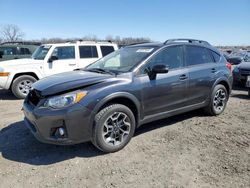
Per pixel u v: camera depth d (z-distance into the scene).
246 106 6.98
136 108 4.38
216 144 4.46
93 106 3.87
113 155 4.11
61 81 4.13
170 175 3.53
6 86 8.36
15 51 13.88
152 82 4.53
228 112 6.32
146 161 3.91
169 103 4.86
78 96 3.80
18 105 7.52
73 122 3.76
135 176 3.52
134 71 4.43
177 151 4.21
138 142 4.56
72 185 3.35
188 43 5.43
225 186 3.27
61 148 4.36
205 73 5.49
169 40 5.30
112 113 4.05
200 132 5.00
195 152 4.18
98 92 3.93
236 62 15.23
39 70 8.77
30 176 3.56
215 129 5.14
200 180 3.40
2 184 3.38
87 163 3.88
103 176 3.54
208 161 3.88
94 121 3.93
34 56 9.54
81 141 3.89
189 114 6.08
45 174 3.60
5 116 6.24
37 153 4.21
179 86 4.96
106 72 4.56
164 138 4.73
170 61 4.97
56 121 3.72
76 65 9.50
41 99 3.90
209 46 5.96
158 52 4.78
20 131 5.16
